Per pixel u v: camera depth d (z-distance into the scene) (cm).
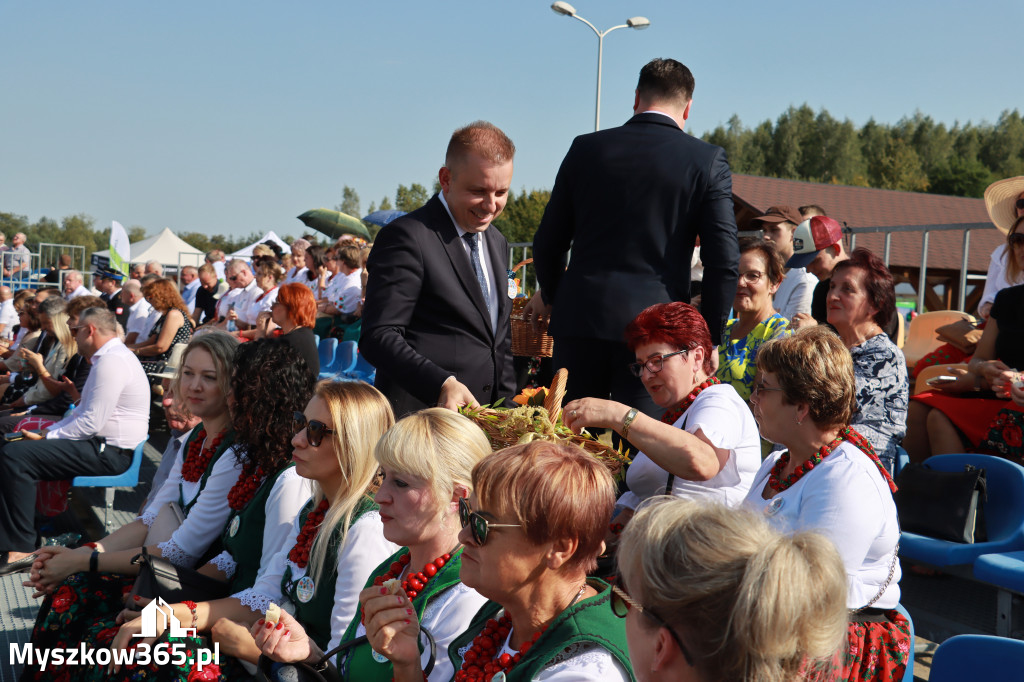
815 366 232
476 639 193
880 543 228
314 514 282
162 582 297
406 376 321
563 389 269
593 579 190
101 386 575
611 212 342
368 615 197
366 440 269
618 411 264
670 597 120
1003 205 626
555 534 172
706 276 341
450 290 344
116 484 584
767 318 437
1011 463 358
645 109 356
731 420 280
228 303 1092
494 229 375
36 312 827
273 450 310
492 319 367
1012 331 430
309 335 642
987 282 542
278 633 228
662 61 357
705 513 124
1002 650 187
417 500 226
